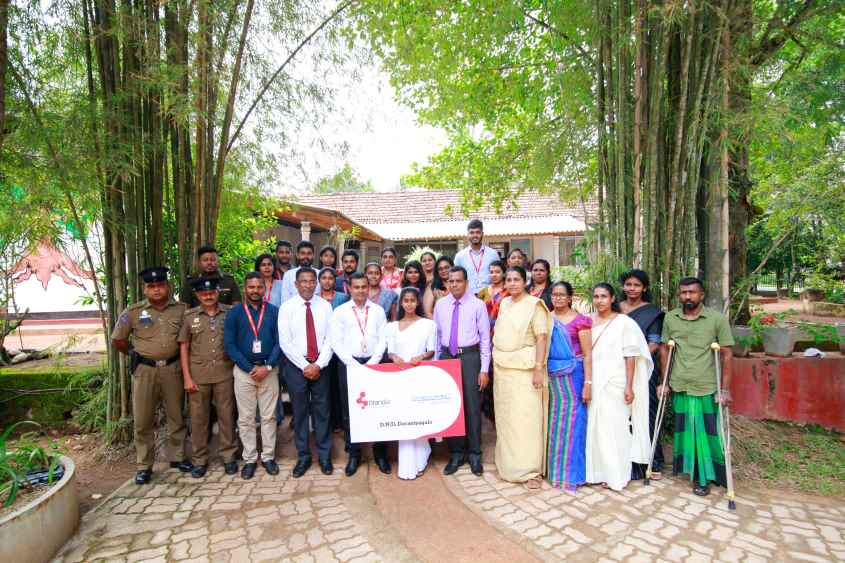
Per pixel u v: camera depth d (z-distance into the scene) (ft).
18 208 12.51
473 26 19.07
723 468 11.32
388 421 12.06
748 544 9.00
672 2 11.23
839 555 8.63
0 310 18.39
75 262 15.65
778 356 15.34
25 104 12.00
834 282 28.86
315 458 13.42
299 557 8.79
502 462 12.01
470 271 17.52
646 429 11.85
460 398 12.21
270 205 19.21
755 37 15.67
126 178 12.45
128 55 13.07
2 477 9.90
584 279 16.03
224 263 20.13
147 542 9.38
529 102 22.71
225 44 13.58
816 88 14.16
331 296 14.21
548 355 11.92
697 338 11.41
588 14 13.89
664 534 9.37
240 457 13.48
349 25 16.15
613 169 14.08
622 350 11.64
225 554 8.93
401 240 43.04
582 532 9.48
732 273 19.40
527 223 44.80
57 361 18.06
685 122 13.61
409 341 12.68
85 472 12.96
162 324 12.12
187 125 13.65
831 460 12.80
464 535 9.43
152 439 12.20
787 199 19.38
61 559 8.94
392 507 10.61
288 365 12.53
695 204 13.61
